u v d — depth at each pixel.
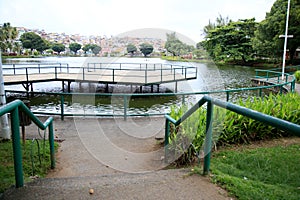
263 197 2.27
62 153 4.21
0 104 4.64
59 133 5.31
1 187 2.59
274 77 19.16
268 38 34.81
